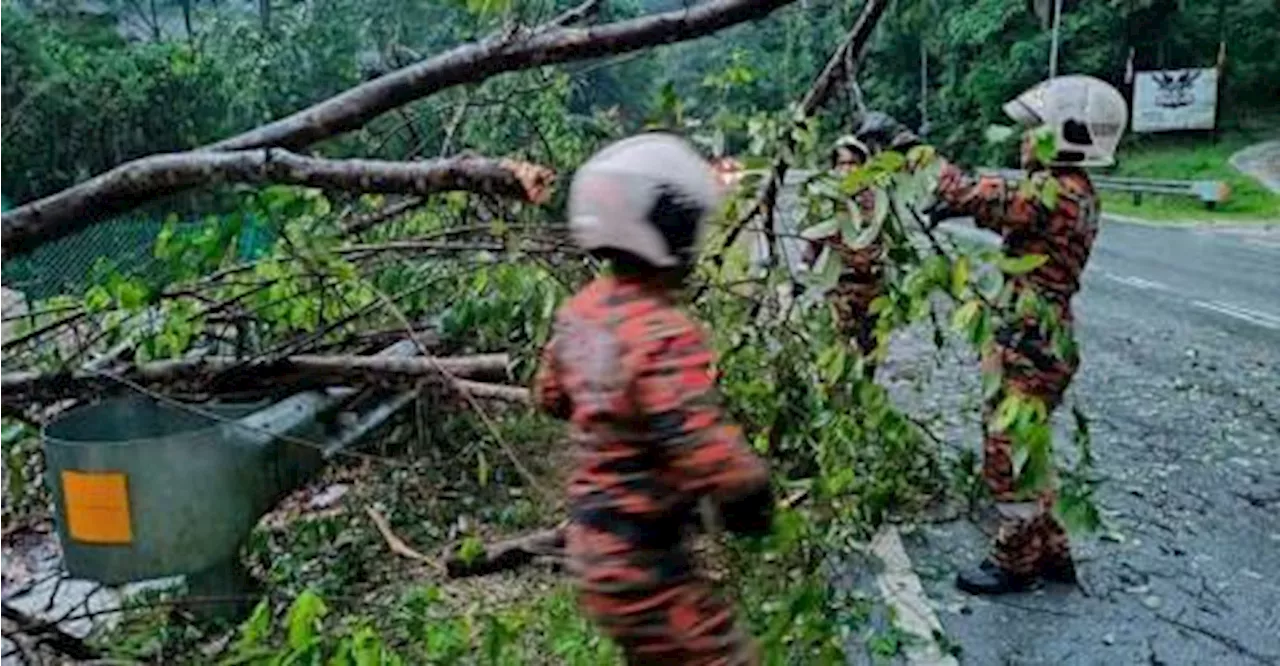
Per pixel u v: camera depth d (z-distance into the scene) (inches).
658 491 73.5
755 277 123.0
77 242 313.0
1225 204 940.6
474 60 92.0
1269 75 1379.2
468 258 145.2
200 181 89.0
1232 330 362.9
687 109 142.3
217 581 144.0
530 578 155.4
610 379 73.4
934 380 271.1
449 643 103.8
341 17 644.1
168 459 129.6
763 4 90.3
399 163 86.8
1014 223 144.0
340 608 151.9
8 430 152.3
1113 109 146.7
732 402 120.6
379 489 191.6
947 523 176.4
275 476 141.3
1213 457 220.7
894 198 105.9
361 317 148.7
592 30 91.0
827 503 115.2
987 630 147.3
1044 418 104.0
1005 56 1195.9
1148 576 164.1
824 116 135.1
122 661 118.0
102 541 130.0
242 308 141.3
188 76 641.0
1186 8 1368.1
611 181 73.8
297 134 94.3
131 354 135.2
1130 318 391.9
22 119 590.9
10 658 135.0
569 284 126.0
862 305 142.2
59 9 776.9
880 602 135.6
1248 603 154.9
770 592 106.7
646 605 74.4
